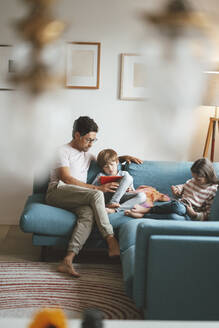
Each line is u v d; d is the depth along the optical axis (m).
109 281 2.88
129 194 3.39
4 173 4.20
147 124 0.53
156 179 3.64
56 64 0.54
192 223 2.16
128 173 3.62
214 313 2.06
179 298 2.05
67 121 0.55
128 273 2.28
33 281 2.81
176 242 2.02
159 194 3.50
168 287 2.04
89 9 3.96
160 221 2.18
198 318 2.06
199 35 0.53
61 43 0.55
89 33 4.00
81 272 3.01
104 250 3.57
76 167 3.49
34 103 0.54
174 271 2.04
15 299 2.54
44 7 0.54
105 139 4.18
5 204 4.25
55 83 0.54
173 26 0.53
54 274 2.94
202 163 3.23
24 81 0.53
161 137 0.53
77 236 3.03
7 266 3.06
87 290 2.71
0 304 2.46
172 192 3.46
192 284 2.04
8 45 3.84
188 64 0.53
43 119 0.54
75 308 2.46
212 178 3.24
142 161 3.72
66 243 3.14
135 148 4.18
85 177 3.56
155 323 1.48
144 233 2.09
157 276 2.04
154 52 0.53
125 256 2.53
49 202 3.36
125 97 4.09
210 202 3.23
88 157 3.63
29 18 0.54
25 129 0.54
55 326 1.18
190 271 2.04
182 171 3.66
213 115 4.17
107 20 3.97
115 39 4.02
